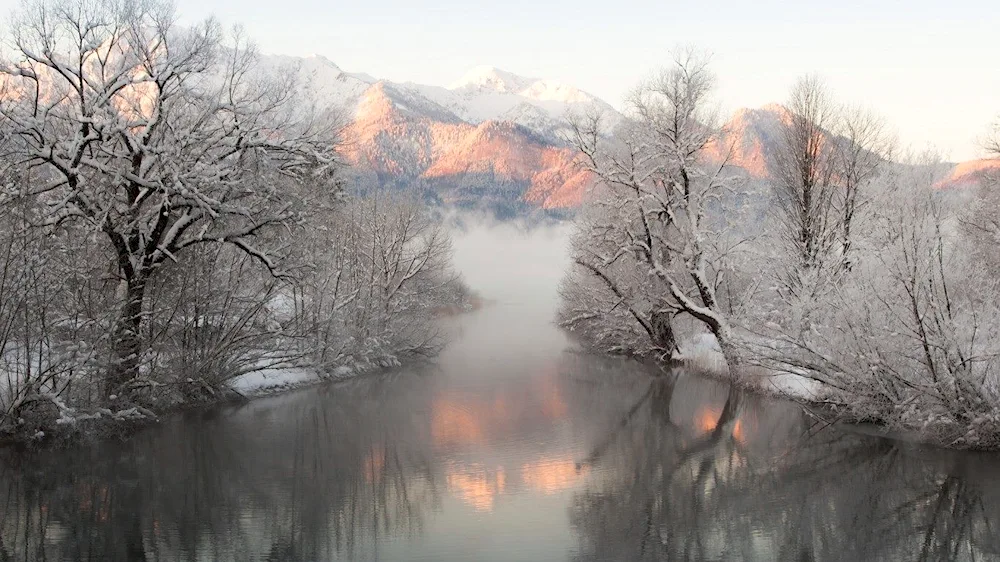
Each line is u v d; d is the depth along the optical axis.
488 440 22.02
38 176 20.58
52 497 16.81
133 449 20.59
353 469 19.09
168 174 20.73
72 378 19.14
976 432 18.39
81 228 20.98
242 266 26.77
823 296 22.44
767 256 29.23
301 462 19.73
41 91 20.84
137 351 22.12
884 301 19.00
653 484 17.86
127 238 21.61
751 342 24.56
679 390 29.38
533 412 25.77
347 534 14.79
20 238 18.91
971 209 28.47
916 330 18.48
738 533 14.80
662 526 15.18
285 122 23.78
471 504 16.56
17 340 19.92
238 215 23.16
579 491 17.36
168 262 23.28
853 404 21.22
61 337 20.59
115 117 19.84
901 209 19.39
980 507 15.65
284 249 26.47
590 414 25.44
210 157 22.48
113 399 21.27
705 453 20.44
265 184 23.09
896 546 14.12
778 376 27.05
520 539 14.52
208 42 21.73
